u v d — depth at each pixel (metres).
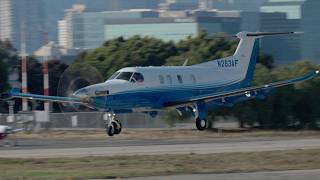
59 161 112.25
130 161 111.94
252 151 125.56
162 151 127.81
